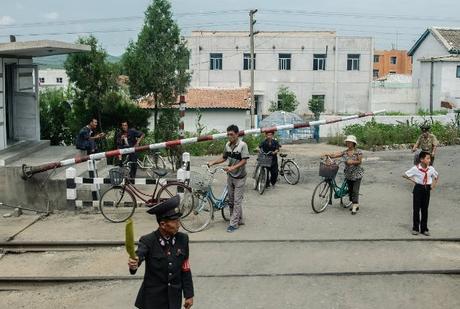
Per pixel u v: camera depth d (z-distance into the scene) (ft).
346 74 173.68
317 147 96.12
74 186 41.93
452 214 42.01
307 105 173.88
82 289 28.50
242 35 171.83
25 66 57.00
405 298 26.63
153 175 54.34
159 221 17.43
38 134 58.65
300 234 36.45
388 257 32.19
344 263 31.17
